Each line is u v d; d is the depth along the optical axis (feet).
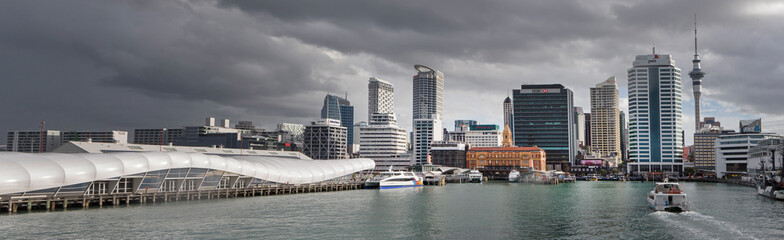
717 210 374.63
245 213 348.38
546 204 433.48
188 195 430.20
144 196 394.73
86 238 252.42
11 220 295.89
